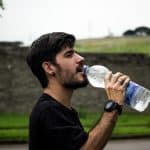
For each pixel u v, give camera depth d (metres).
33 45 3.31
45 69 3.26
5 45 35.19
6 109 35.44
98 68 3.55
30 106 35.78
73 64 3.24
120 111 3.12
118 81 3.17
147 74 38.72
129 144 22.41
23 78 35.59
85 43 61.06
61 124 3.08
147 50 58.41
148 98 3.32
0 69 35.25
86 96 37.28
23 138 21.89
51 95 3.25
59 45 3.24
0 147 20.55
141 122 31.53
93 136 3.01
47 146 3.08
